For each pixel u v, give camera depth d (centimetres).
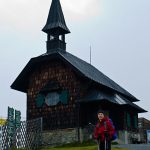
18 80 3916
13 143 2523
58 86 3656
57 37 3888
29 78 3878
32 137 2761
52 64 3762
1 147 2409
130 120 3941
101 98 3453
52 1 4066
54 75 3725
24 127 2662
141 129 4747
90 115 3559
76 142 3400
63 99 3606
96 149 2475
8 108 2514
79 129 3469
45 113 3688
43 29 3906
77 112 3512
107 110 3669
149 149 2334
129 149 2358
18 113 2623
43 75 3794
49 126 3625
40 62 3797
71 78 3619
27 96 3841
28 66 3816
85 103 3550
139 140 4112
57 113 3616
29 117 3766
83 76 3478
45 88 3709
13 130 2533
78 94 3544
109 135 1430
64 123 3556
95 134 1449
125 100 3859
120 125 3734
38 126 2856
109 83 3978
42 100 3725
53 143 3553
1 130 2427
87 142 3334
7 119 2505
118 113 3772
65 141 3506
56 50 3850
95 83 3647
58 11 3994
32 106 3781
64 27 3922
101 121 1451
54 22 3922
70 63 3553
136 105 4059
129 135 3825
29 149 2700
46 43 3919
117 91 3906
